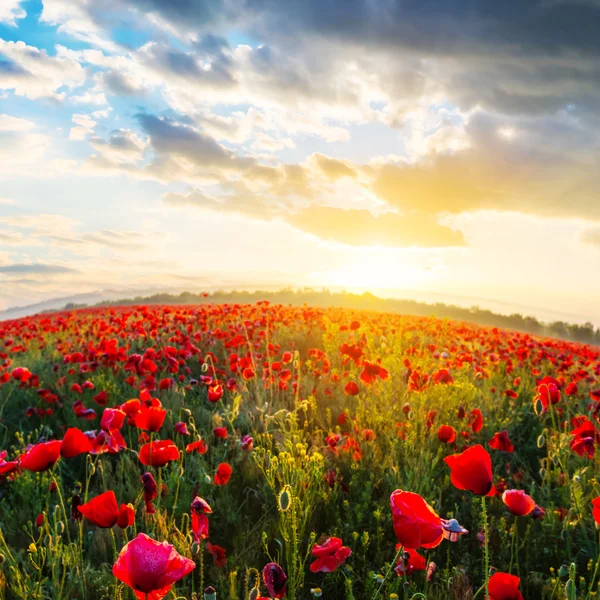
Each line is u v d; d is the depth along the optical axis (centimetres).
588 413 220
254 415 214
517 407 240
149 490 111
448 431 155
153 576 66
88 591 117
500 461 185
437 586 118
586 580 121
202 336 364
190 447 154
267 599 90
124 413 122
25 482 151
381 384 230
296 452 159
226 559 126
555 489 158
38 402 243
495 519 145
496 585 83
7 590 114
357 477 158
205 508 109
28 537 140
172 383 245
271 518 143
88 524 147
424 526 76
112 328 402
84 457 191
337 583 120
